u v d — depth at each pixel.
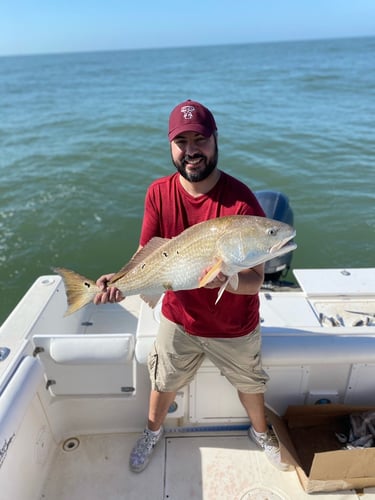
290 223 4.20
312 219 8.13
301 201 8.95
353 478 2.26
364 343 2.49
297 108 19.83
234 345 2.24
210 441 2.71
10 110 23.66
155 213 2.21
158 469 2.55
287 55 70.62
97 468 2.56
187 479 2.48
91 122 18.62
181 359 2.38
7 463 2.04
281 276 4.37
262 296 3.04
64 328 3.15
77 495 2.41
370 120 16.28
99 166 12.15
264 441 2.56
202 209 2.08
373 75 32.06
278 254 1.95
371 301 2.96
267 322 2.71
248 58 67.38
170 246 2.05
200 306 2.17
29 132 17.14
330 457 2.16
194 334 2.27
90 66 71.75
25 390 2.17
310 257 6.98
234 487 2.43
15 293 6.70
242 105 21.31
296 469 2.39
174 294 2.26
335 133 14.44
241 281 2.01
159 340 2.40
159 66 59.84
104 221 8.69
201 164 1.94
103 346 2.49
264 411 2.50
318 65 45.50
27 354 2.44
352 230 7.68
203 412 2.74
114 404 2.71
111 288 2.24
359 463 2.20
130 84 34.91
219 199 2.05
